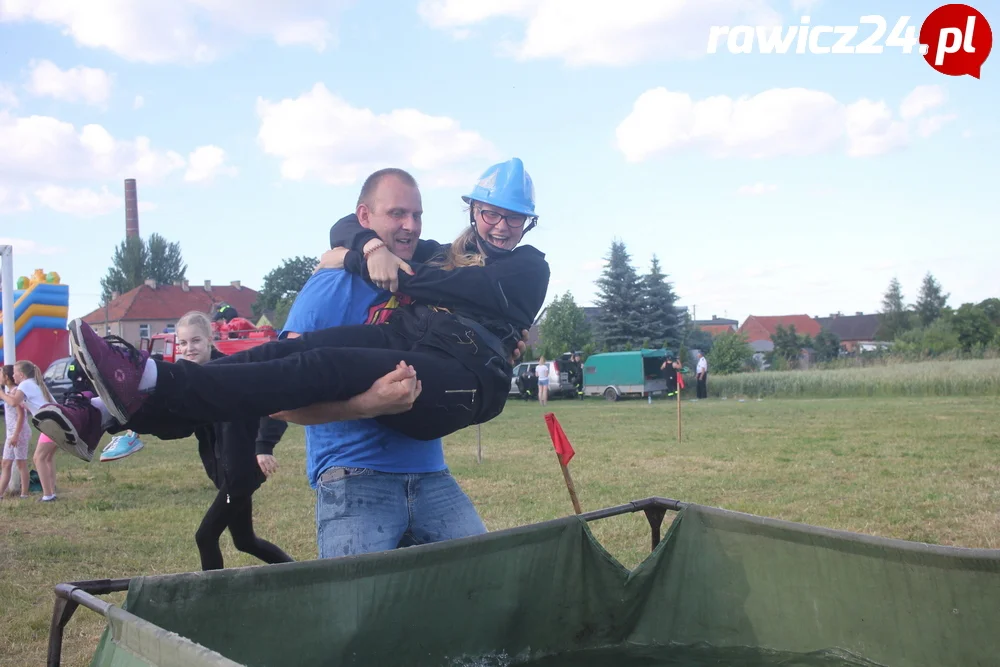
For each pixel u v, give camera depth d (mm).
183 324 4668
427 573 3039
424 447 3297
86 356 2273
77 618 5195
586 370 32688
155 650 2010
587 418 21078
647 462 11859
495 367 3062
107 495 9789
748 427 17062
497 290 3094
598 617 3658
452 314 3061
